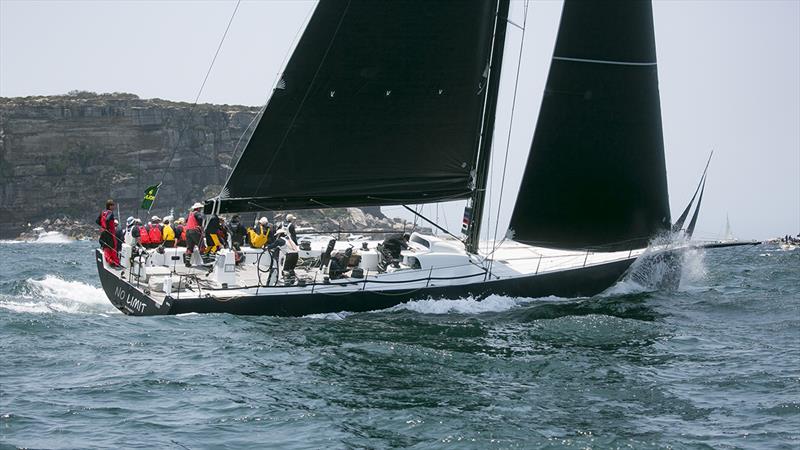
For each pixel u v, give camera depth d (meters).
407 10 61.53
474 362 49.03
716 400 42.69
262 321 58.72
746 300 72.62
